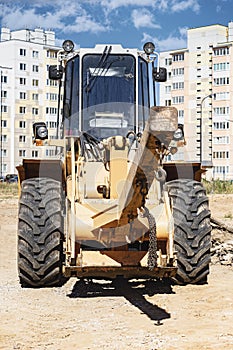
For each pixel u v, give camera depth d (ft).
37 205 28.22
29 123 270.87
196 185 29.19
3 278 32.12
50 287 29.14
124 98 28.66
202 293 27.50
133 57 28.89
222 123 266.16
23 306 25.53
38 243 28.07
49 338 20.75
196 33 276.21
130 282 30.45
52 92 278.05
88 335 21.02
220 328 21.59
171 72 282.77
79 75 28.76
